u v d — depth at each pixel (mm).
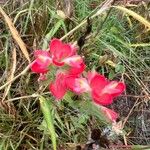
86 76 240
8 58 311
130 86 328
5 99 301
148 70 327
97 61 308
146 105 322
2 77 302
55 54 229
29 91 301
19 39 283
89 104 237
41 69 230
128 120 318
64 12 312
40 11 319
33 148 287
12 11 331
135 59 327
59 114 294
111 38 319
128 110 322
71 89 229
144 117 320
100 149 258
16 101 304
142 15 343
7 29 321
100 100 222
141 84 321
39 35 317
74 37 308
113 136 258
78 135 290
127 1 322
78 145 272
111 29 322
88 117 278
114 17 323
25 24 310
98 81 223
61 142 287
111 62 308
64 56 229
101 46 316
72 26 315
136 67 331
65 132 293
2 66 317
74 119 284
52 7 322
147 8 342
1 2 338
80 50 282
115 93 223
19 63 307
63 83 229
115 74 317
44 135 285
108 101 222
